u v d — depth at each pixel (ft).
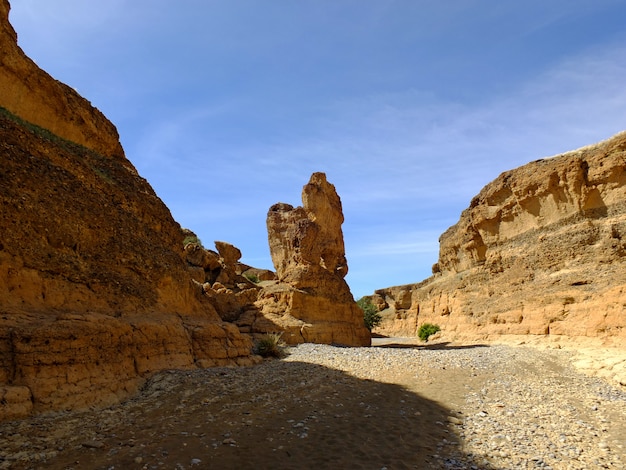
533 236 121.39
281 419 34.65
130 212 58.34
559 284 102.27
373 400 43.27
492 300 126.52
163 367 47.47
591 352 79.00
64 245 43.60
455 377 58.39
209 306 71.87
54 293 39.65
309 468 25.05
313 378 53.31
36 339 32.89
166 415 34.01
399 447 29.76
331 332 108.58
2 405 28.58
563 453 31.30
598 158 104.42
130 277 51.70
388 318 248.52
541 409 43.83
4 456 23.61
